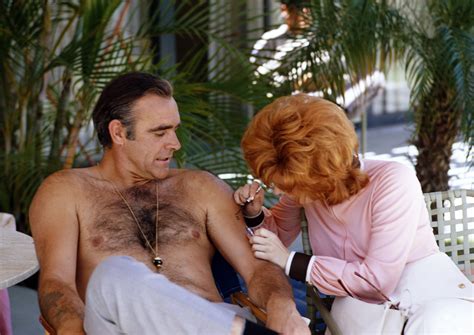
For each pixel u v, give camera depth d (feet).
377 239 8.55
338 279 8.53
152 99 9.28
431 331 7.84
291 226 9.90
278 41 16.44
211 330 7.13
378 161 9.02
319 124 8.19
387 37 14.93
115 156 9.54
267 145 8.34
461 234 9.95
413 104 15.79
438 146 16.61
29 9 14.08
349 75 15.01
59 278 8.66
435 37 15.17
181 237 9.48
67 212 9.21
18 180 14.26
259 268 9.26
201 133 14.23
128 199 9.52
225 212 9.74
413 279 8.63
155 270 9.13
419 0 15.60
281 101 8.57
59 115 15.06
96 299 7.34
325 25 14.99
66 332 7.79
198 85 14.05
